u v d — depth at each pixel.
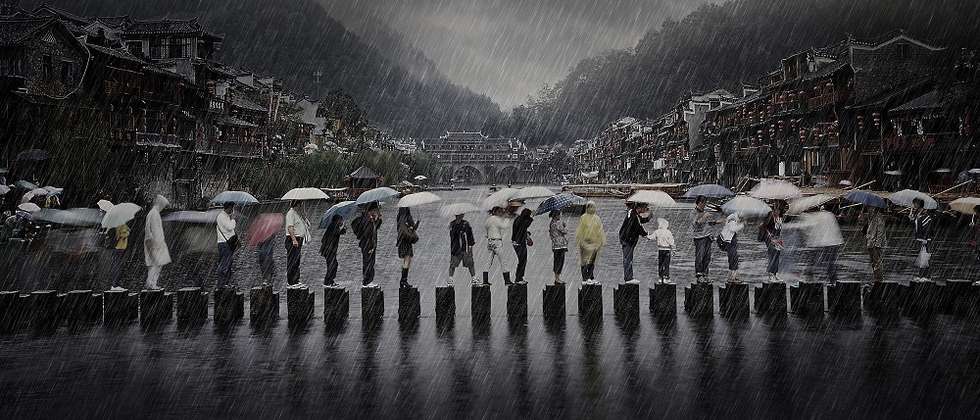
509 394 8.37
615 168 147.75
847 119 56.03
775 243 15.30
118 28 65.31
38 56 44.62
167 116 56.84
